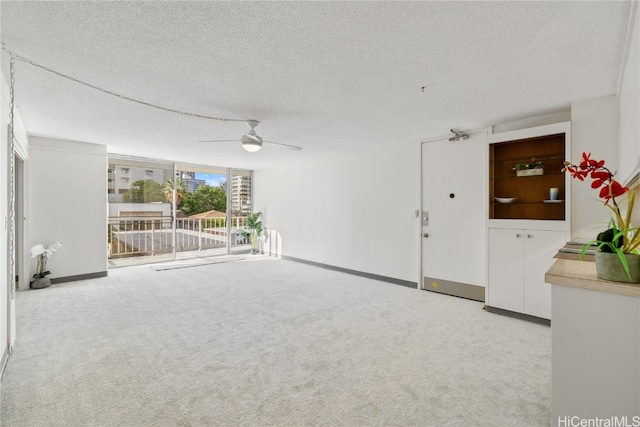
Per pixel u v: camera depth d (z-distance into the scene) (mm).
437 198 4328
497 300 3459
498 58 2080
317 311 3516
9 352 2385
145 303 3777
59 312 3436
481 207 3885
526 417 1729
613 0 1490
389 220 4984
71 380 2084
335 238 5906
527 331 2959
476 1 1497
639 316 1380
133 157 6008
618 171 2643
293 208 6887
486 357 2428
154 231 6793
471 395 1934
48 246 4578
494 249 3496
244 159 6289
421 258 4512
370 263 5266
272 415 1743
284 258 7121
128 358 2396
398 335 2850
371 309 3596
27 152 4211
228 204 7684
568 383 1529
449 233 4207
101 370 2215
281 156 5887
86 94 2727
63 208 4730
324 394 1942
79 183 4855
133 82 2479
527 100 2885
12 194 2438
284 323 3143
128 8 1558
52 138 4559
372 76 2365
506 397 1913
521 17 1626
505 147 3684
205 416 1730
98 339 2734
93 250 5031
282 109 3127
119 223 6309
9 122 2428
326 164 6117
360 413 1763
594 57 2064
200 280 4988
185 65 2193
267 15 1617
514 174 3600
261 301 3889
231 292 4293
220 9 1567
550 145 3354
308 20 1661
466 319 3279
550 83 2498
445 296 4152
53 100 2875
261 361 2357
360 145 4867
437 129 3918
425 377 2139
